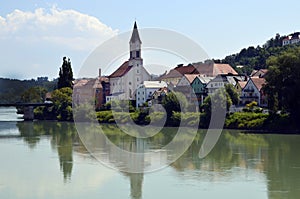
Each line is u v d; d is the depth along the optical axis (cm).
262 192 3319
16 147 5953
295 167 4262
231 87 9794
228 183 3584
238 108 9588
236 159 4769
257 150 5475
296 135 7238
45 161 4697
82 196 3234
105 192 3334
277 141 6431
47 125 10469
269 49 18238
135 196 3212
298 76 7775
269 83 7981
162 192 3319
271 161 4622
